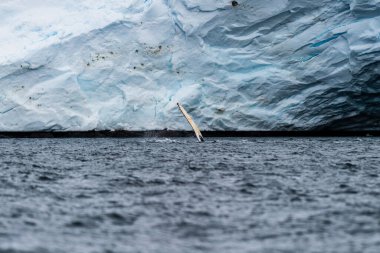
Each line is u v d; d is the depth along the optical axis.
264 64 70.31
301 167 37.91
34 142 63.69
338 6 68.44
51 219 21.19
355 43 67.19
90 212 22.44
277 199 25.30
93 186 29.12
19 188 28.42
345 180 31.47
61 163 40.78
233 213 22.31
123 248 17.52
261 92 70.31
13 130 70.56
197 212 22.48
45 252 16.86
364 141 64.44
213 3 70.38
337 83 68.69
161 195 26.30
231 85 70.50
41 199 25.23
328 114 70.88
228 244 18.03
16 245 17.50
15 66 70.81
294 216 21.78
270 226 20.25
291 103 69.88
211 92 70.94
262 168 37.25
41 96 70.56
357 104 70.50
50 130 70.81
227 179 31.72
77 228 19.91
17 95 70.69
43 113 70.25
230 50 70.69
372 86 68.69
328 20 68.94
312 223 20.67
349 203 24.38
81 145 58.66
